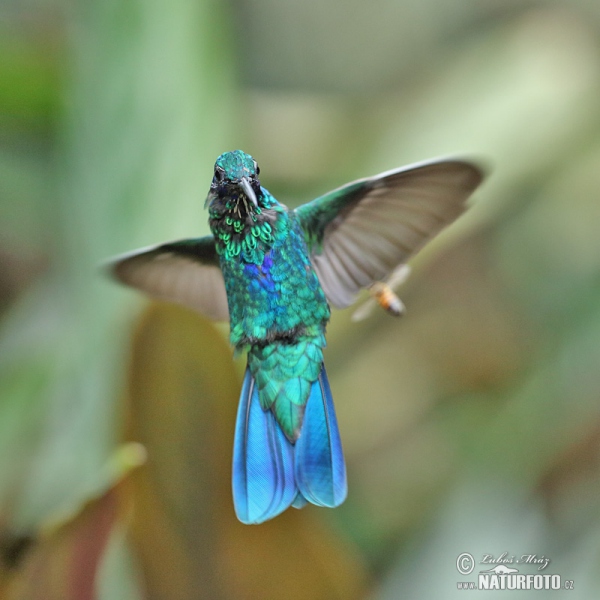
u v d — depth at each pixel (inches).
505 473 85.1
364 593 80.0
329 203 81.8
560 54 86.0
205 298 82.2
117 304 82.7
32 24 86.9
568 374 86.4
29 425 82.7
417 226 81.6
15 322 84.4
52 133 85.4
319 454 80.4
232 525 79.8
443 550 83.8
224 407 80.0
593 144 86.0
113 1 83.4
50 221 85.0
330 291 81.9
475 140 84.8
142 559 79.7
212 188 81.0
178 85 83.2
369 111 86.8
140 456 79.1
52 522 79.0
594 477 85.0
